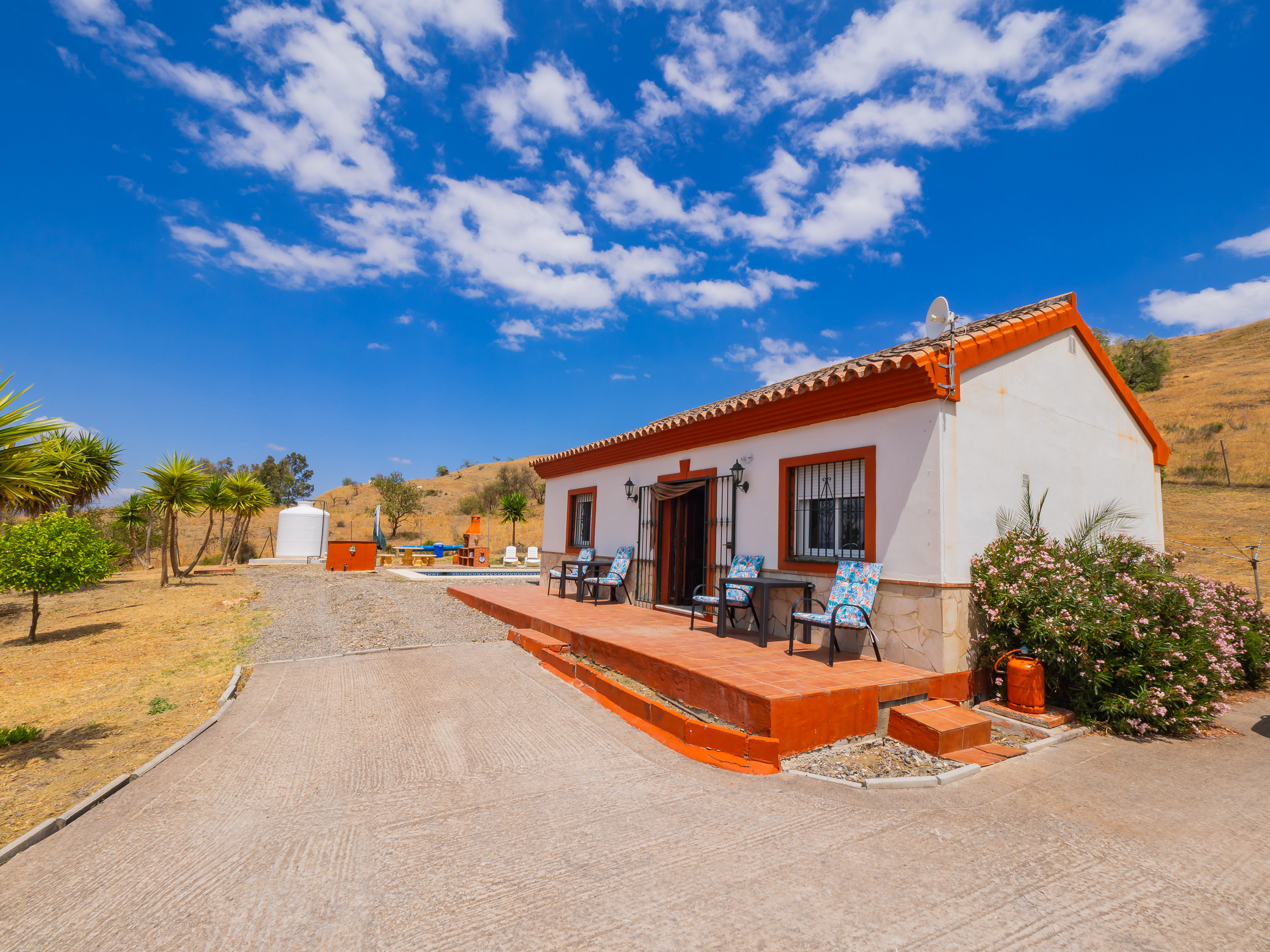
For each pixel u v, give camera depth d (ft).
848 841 10.79
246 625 33.45
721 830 11.19
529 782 13.38
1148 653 17.67
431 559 84.07
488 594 41.55
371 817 11.64
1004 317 24.07
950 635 18.94
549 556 47.11
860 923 8.39
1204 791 13.41
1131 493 28.04
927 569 19.40
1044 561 19.06
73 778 13.73
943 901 8.96
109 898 8.99
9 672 25.05
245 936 8.06
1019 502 22.04
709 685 17.42
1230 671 21.44
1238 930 8.43
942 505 19.27
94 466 53.57
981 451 20.80
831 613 19.29
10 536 32.76
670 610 32.19
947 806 12.37
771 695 15.43
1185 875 9.87
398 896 8.98
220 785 13.20
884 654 20.57
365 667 23.89
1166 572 20.80
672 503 34.27
